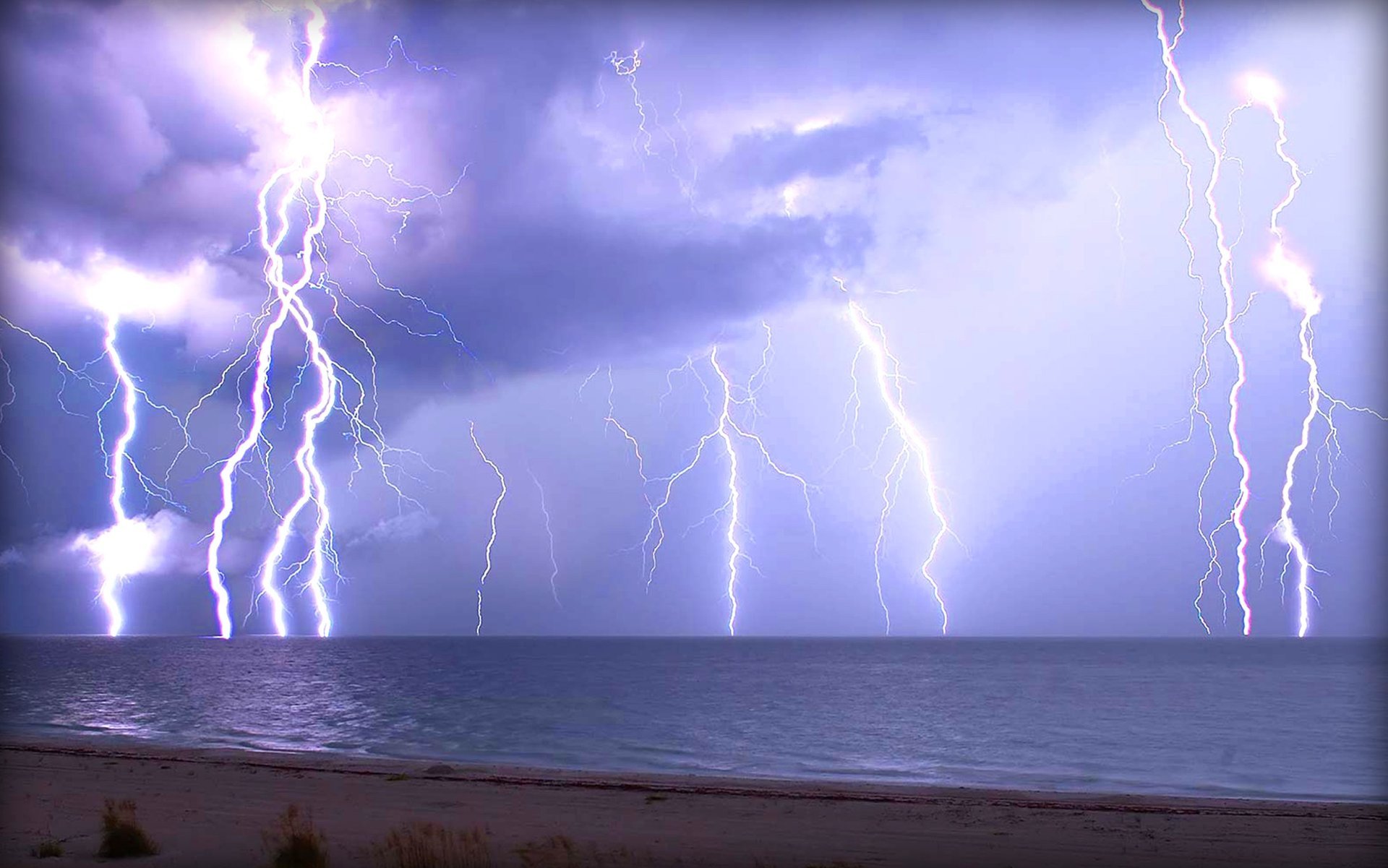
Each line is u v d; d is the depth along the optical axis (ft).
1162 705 127.85
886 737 88.12
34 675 192.95
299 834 32.78
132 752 69.36
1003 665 273.33
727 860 33.71
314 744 80.38
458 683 171.22
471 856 32.30
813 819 43.34
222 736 85.97
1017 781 62.95
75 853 33.14
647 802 47.67
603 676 203.10
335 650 403.95
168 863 31.68
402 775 56.03
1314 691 156.46
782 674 217.15
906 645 584.81
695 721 102.27
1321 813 46.57
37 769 57.72
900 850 36.45
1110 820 44.01
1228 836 40.11
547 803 46.85
